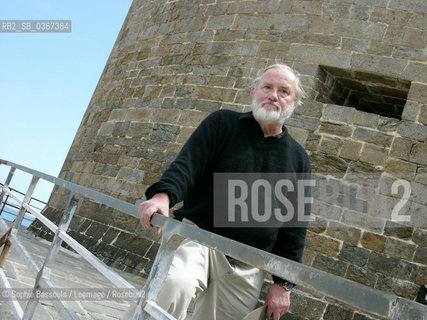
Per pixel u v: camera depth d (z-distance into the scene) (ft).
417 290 20.89
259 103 7.63
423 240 21.66
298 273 3.55
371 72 25.49
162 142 30.37
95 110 39.42
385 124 24.27
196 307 7.65
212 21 31.86
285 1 29.14
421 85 24.31
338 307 21.08
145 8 39.40
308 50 27.30
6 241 10.86
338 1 27.50
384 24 26.04
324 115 25.46
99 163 33.81
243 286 7.39
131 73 36.04
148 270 26.25
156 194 6.37
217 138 7.44
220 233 7.27
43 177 9.68
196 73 30.81
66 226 7.84
